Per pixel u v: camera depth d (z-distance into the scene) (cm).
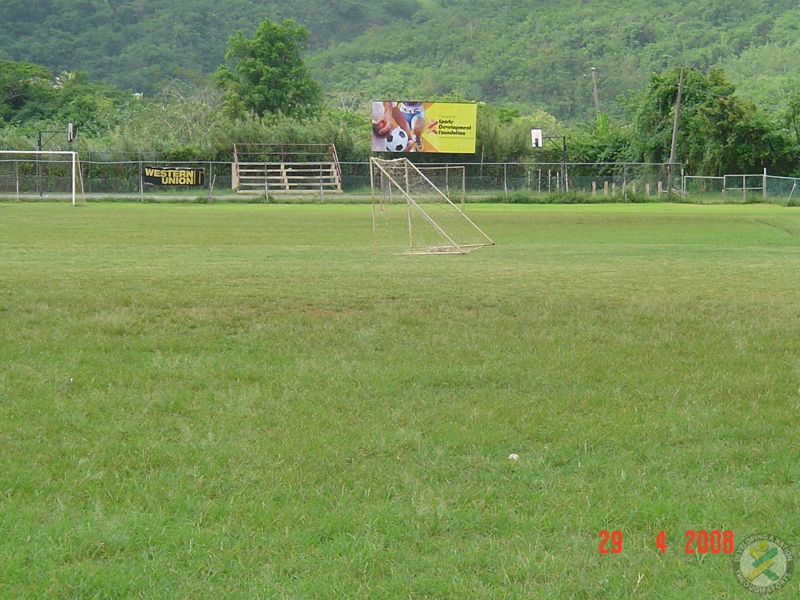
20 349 891
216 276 1467
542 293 1321
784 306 1223
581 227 3047
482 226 3059
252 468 581
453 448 624
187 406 710
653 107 6625
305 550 475
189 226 2850
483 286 1388
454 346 931
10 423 662
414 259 1852
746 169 6316
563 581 449
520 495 544
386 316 1105
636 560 470
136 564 458
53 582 438
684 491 553
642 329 1039
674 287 1415
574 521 510
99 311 1108
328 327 1027
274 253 1955
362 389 762
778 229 3003
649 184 6003
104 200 4888
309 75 8319
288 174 6178
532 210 4272
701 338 990
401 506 525
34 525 495
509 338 977
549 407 717
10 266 1588
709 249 2183
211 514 513
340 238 2469
